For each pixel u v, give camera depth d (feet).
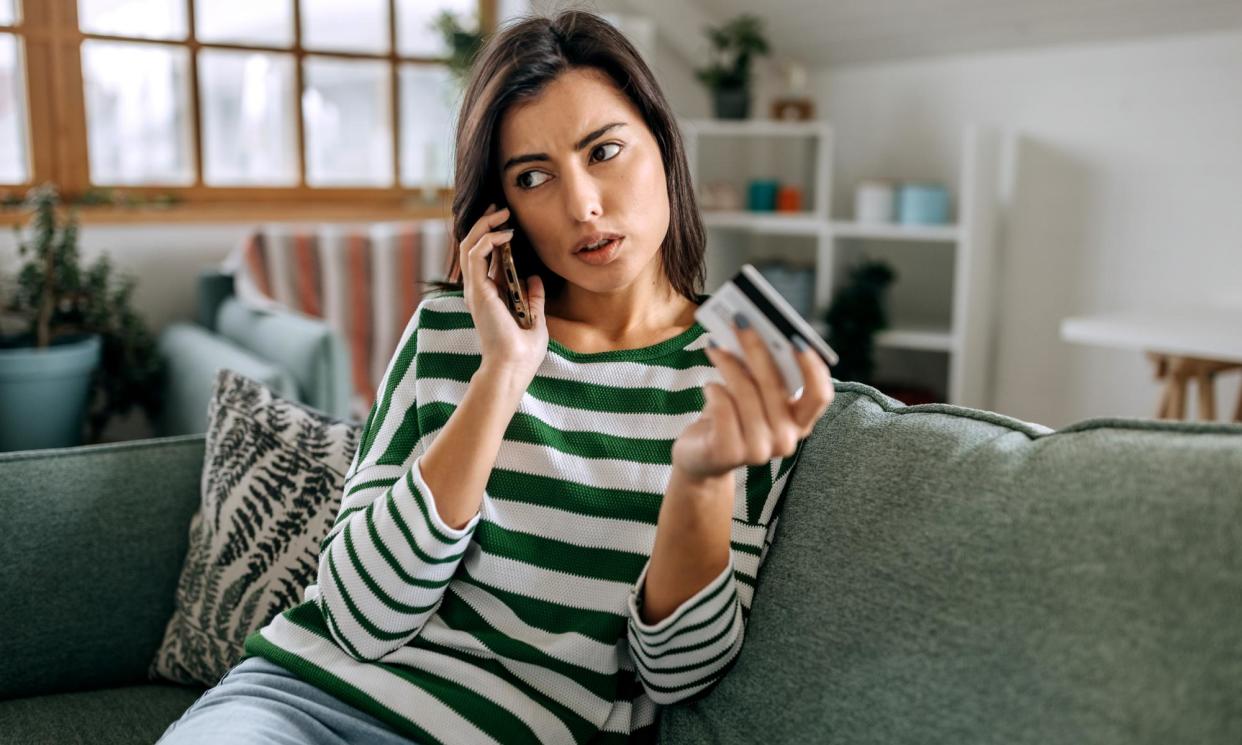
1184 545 2.15
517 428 3.09
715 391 2.45
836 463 2.96
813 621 2.72
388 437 3.20
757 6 11.02
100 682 4.01
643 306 3.34
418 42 11.14
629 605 2.81
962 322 9.68
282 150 10.57
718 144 12.13
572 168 2.98
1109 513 2.29
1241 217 8.59
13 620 3.84
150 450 4.24
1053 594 2.28
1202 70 8.70
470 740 2.81
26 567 3.87
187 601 3.91
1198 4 8.31
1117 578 2.21
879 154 11.31
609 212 3.02
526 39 3.05
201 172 10.12
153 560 4.10
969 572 2.44
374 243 9.37
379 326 9.32
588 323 3.34
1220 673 2.00
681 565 2.69
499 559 3.01
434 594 2.90
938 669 2.39
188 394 7.77
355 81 10.86
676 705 3.00
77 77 9.43
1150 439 2.40
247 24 10.17
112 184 9.75
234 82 10.20
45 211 8.13
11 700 3.85
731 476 2.67
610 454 3.06
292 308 9.02
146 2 9.68
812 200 11.60
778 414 2.39
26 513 3.90
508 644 2.95
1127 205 9.33
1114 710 2.08
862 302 10.13
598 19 3.14
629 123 3.05
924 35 10.24
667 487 2.80
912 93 10.90
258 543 3.83
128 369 8.61
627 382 3.16
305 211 10.31
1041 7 9.09
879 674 2.50
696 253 3.43
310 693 2.89
